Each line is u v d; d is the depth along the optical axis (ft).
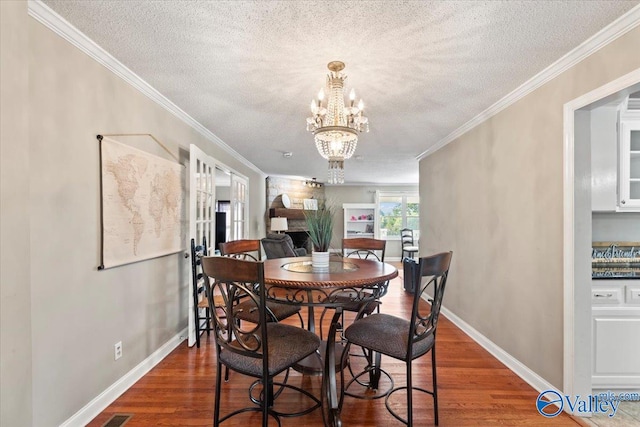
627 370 6.67
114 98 6.73
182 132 10.02
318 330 11.10
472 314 10.50
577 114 6.33
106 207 6.40
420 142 13.51
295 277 5.53
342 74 7.11
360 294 6.03
